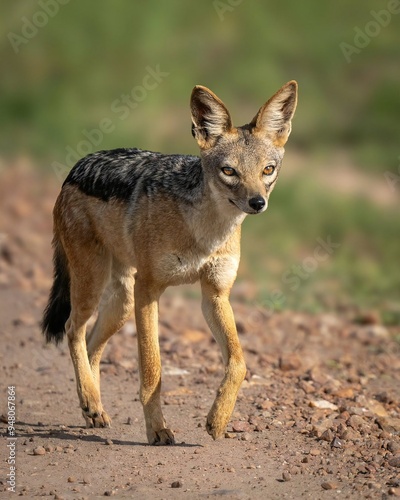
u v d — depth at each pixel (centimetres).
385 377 1214
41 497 763
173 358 1241
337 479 812
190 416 1005
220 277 919
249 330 1405
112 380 1145
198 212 907
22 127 2608
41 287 1580
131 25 3155
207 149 932
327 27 3338
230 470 830
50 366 1195
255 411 1020
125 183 967
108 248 992
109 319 1020
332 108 2898
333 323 1533
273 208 2203
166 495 763
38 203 2081
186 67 2977
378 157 2564
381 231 2155
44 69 2964
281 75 3069
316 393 1100
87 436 930
